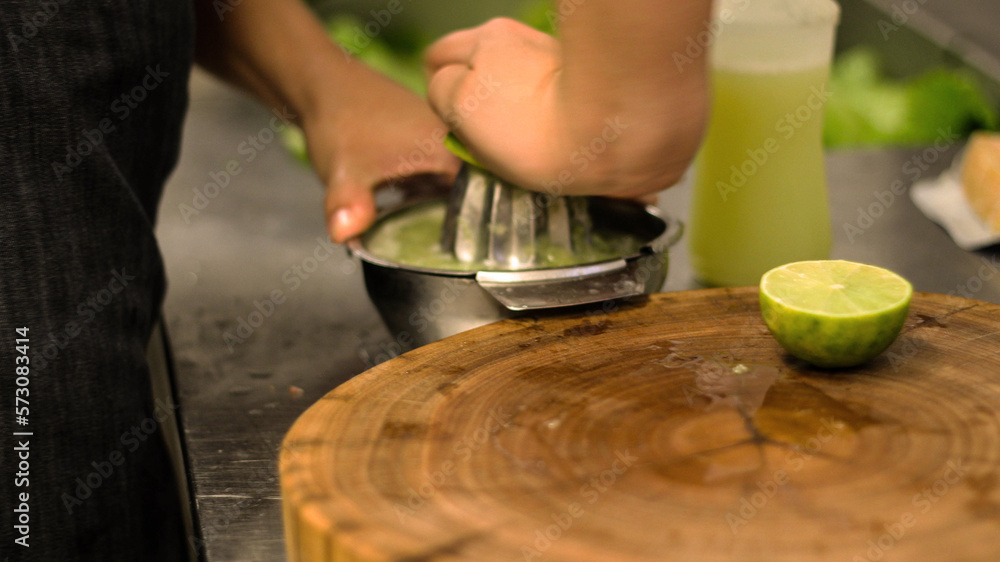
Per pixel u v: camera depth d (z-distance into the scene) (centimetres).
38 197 85
